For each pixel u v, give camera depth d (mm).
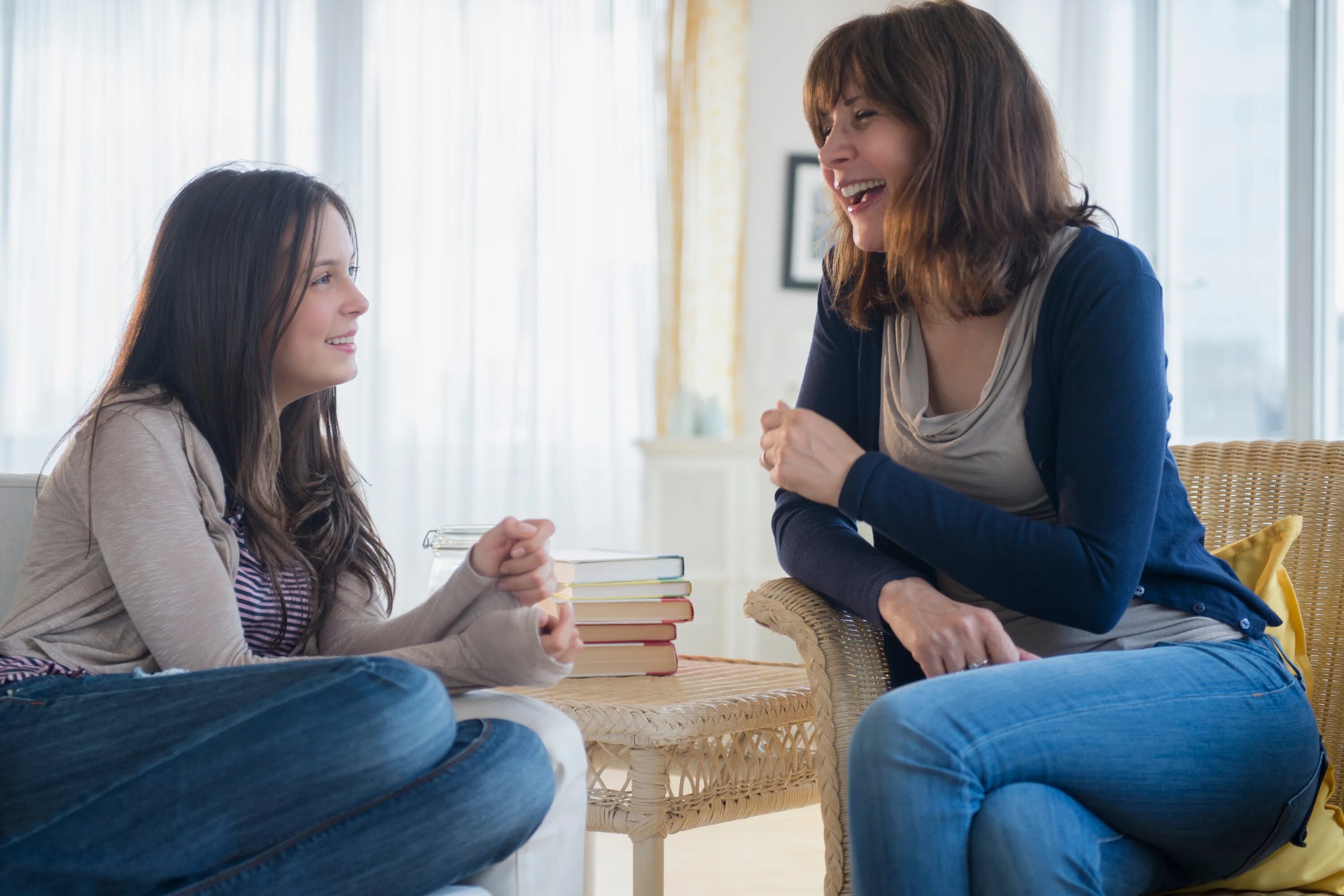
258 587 1301
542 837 1120
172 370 1285
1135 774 1001
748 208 4094
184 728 1027
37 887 962
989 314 1203
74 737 1043
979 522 1092
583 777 1191
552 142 4004
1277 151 3223
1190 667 1065
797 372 4074
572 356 4008
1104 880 997
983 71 1187
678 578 1591
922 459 1247
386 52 4016
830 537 1241
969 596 1256
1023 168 1195
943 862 922
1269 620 1199
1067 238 1198
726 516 3744
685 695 1432
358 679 1022
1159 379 1125
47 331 4035
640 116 3992
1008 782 964
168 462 1186
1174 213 3592
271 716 1003
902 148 1215
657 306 3980
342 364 1352
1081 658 1053
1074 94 3719
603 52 3994
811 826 2734
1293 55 3129
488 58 4027
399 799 1009
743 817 1445
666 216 3963
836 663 1188
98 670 1163
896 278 1252
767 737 1476
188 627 1140
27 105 4055
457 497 3986
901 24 1229
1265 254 3266
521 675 1184
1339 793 1338
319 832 984
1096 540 1068
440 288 4008
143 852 979
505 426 4004
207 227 1280
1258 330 3291
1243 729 1050
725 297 3990
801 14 4129
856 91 1243
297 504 1415
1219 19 3412
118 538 1151
